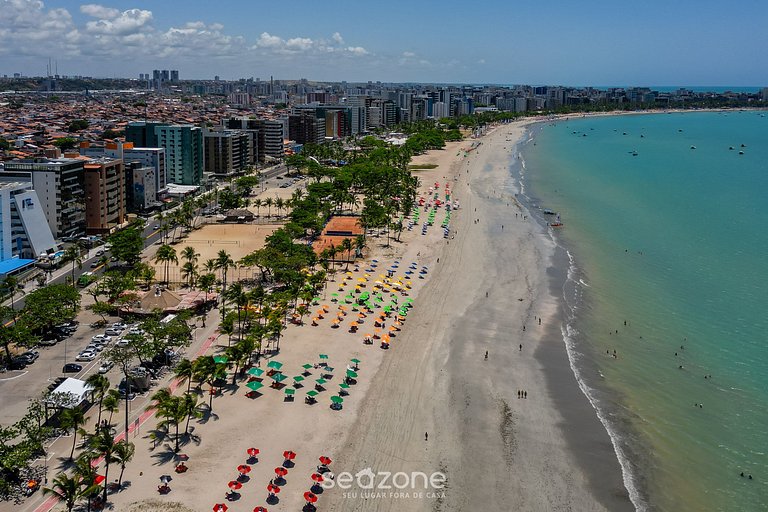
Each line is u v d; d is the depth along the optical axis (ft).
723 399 433.07
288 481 339.16
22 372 444.55
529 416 410.93
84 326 532.73
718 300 613.52
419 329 547.90
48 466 342.03
